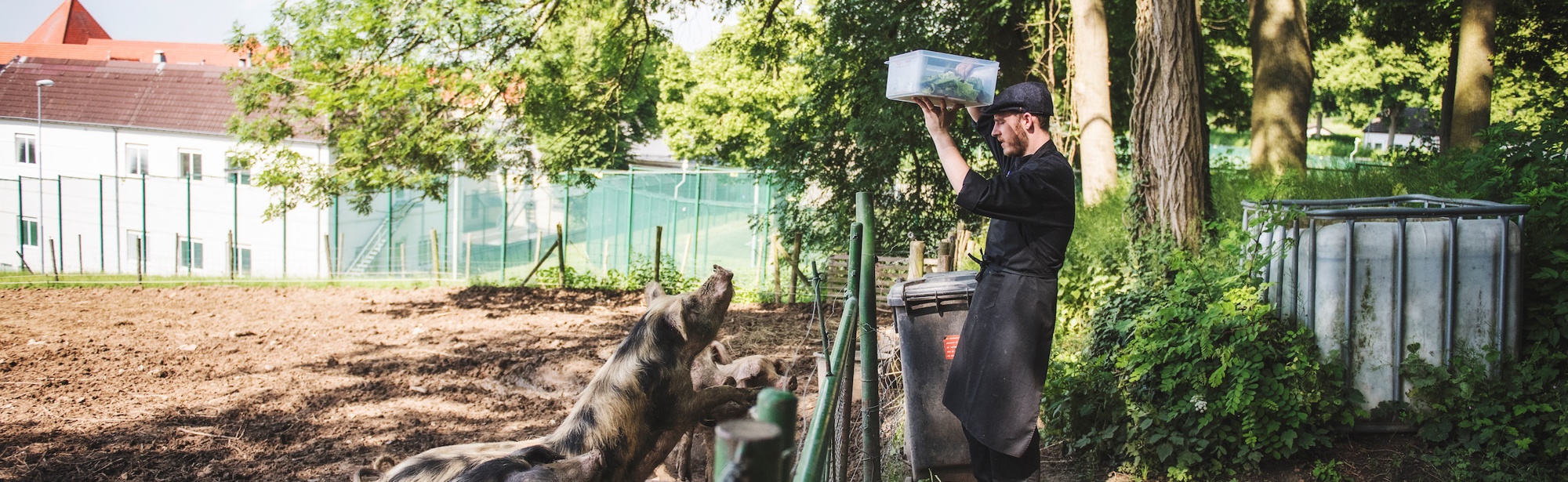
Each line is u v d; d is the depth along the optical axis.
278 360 12.14
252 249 28.50
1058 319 8.91
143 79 34.28
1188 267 5.94
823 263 19.23
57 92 34.25
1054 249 3.67
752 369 5.08
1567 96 12.61
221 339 13.72
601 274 22.56
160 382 10.80
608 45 18.70
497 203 28.25
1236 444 5.21
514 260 26.91
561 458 3.82
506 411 9.59
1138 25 8.47
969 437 4.01
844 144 18.88
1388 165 12.75
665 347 4.06
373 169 16.86
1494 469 4.82
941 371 4.64
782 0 20.14
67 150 33.12
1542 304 5.32
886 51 17.16
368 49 16.05
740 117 33.91
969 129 18.14
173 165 32.38
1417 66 39.25
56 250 30.48
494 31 16.84
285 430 8.84
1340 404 5.16
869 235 3.96
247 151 17.89
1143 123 8.08
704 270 22.97
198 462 7.87
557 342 13.32
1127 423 5.45
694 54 36.19
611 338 13.71
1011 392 3.68
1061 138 18.03
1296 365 5.16
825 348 3.67
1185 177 7.74
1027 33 19.11
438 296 18.61
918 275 8.88
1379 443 5.22
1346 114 49.84
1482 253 5.13
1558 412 4.86
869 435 3.95
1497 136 7.02
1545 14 18.67
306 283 20.66
